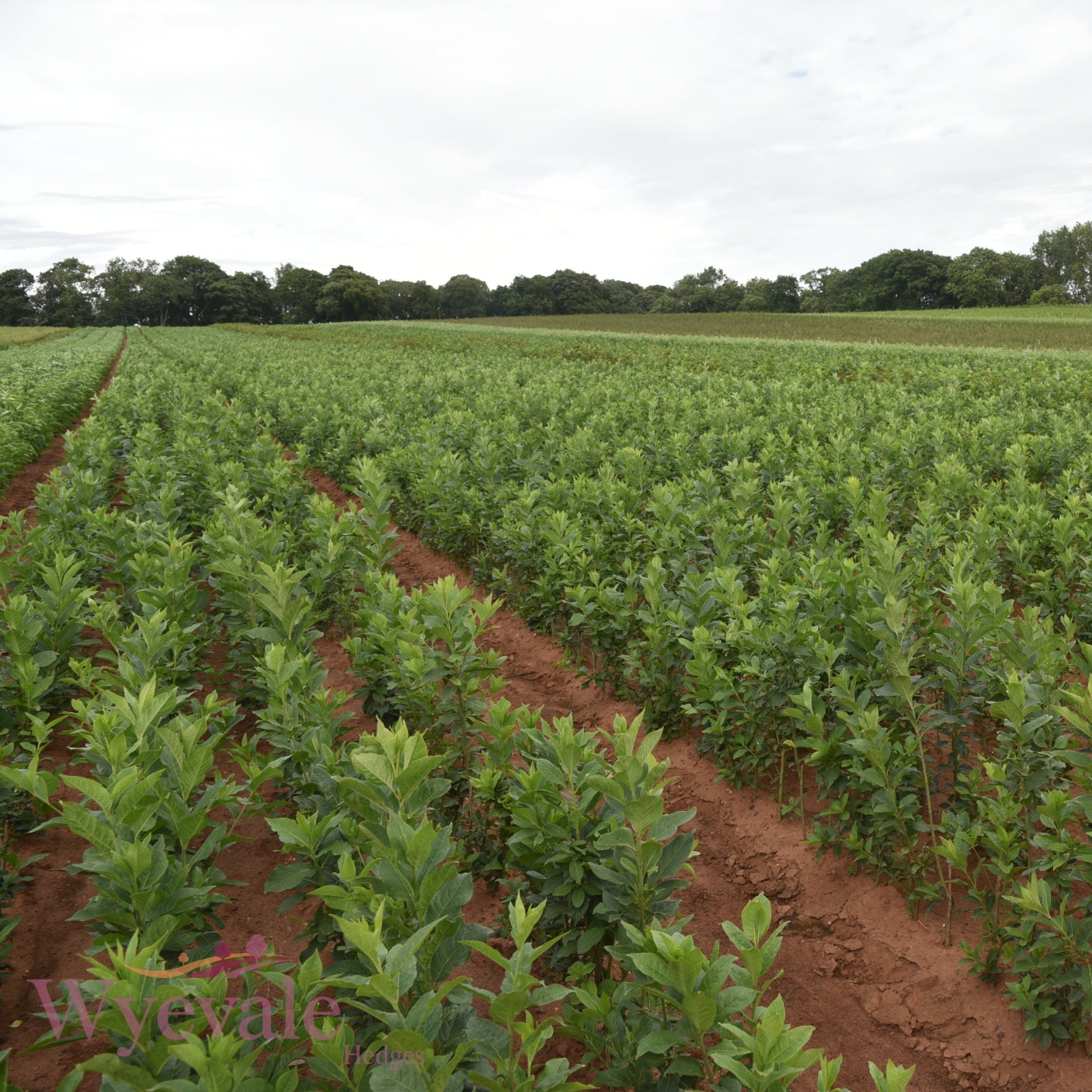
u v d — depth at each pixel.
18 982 3.97
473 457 13.02
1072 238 134.12
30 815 4.75
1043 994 3.60
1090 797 3.30
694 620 6.07
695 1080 2.84
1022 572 7.40
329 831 3.39
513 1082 2.20
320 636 5.93
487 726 4.38
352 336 66.50
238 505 8.41
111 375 37.44
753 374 29.09
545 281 143.12
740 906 4.73
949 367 26.22
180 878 3.01
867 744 4.12
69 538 9.04
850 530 8.98
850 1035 3.81
